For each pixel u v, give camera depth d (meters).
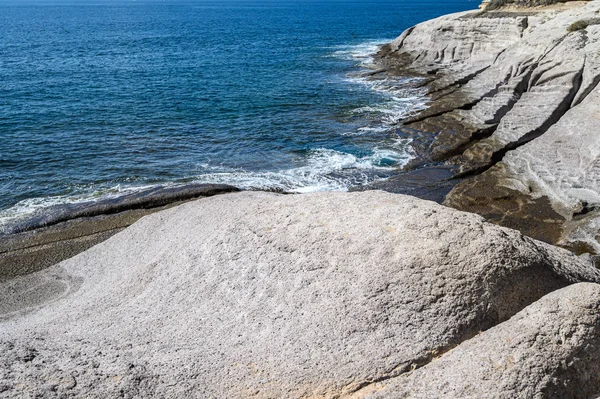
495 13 46.94
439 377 7.05
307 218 10.12
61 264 14.75
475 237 8.78
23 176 23.80
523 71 32.09
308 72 50.19
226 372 7.62
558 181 19.89
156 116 34.09
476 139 26.30
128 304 10.26
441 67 46.78
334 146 27.42
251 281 9.45
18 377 7.12
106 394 7.00
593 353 7.16
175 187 21.56
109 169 24.69
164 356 8.02
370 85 42.59
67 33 96.06
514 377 6.79
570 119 24.03
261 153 26.78
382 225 9.39
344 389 7.19
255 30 101.88
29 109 35.62
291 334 8.18
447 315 7.97
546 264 8.73
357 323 8.07
